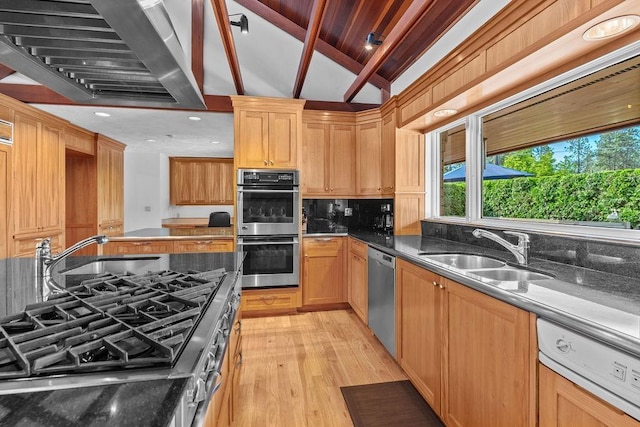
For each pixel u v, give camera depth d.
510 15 1.69
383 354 2.55
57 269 1.73
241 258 2.05
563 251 1.71
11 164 3.21
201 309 1.04
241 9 3.69
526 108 2.13
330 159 3.76
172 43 1.17
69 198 4.86
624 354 0.78
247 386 2.10
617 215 1.57
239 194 3.33
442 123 2.92
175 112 3.73
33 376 0.63
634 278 1.38
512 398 1.15
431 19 2.64
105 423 0.51
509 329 1.17
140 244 3.52
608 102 1.59
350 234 3.48
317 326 3.14
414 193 3.29
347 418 1.80
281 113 3.45
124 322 0.90
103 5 0.89
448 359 1.60
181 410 0.61
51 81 1.37
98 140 4.88
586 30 1.35
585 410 0.88
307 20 3.55
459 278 1.47
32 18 0.98
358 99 3.98
